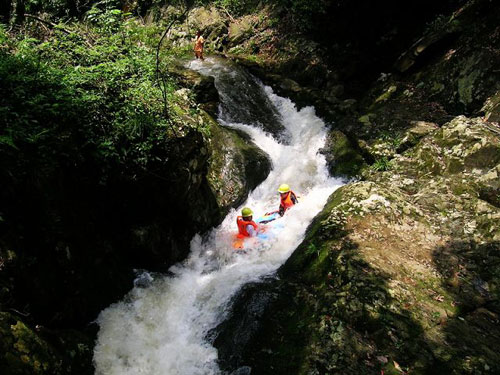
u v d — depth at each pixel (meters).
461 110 7.56
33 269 3.66
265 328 4.42
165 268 5.43
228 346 4.43
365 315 4.15
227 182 6.69
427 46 8.65
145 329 4.67
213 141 6.97
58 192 4.11
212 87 8.51
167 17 14.83
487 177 5.84
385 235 5.20
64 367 3.53
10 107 3.86
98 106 4.60
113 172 4.67
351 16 10.88
